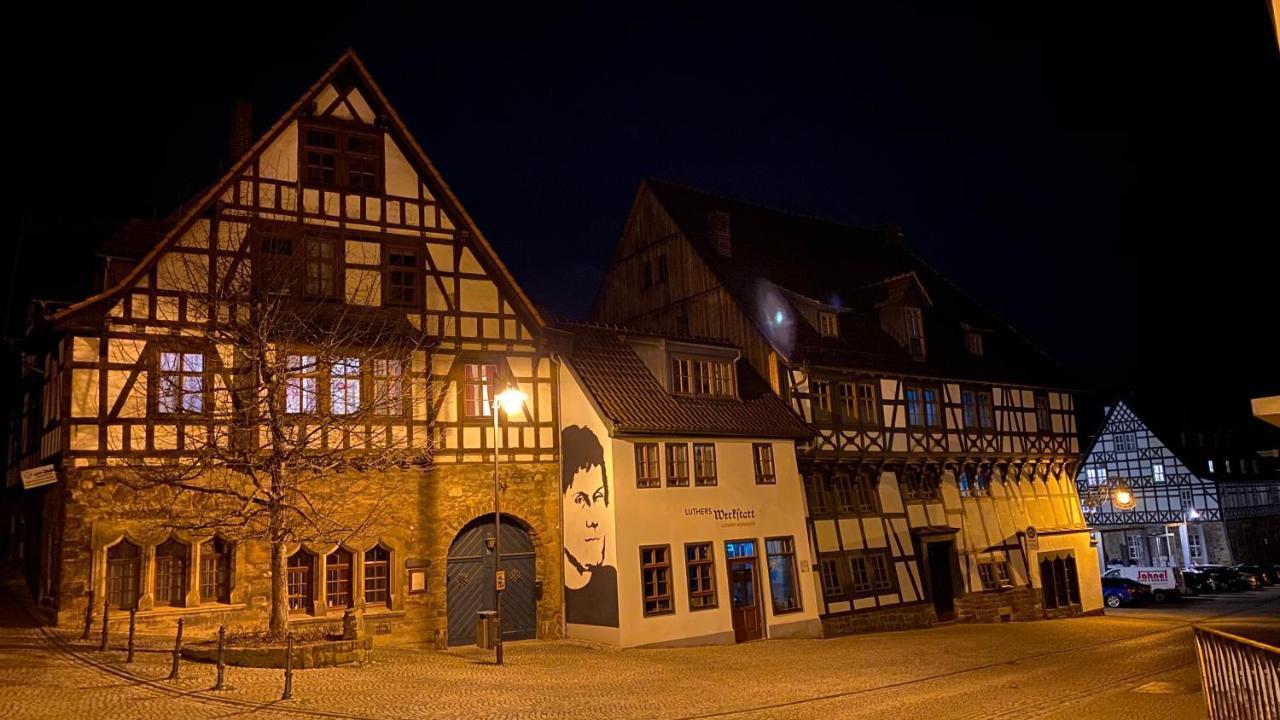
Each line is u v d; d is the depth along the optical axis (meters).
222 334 16.64
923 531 27.38
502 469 20.59
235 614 17.30
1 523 23.02
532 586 20.80
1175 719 11.59
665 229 29.38
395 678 14.05
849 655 18.66
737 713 12.23
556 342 21.44
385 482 19.14
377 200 20.12
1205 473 48.31
